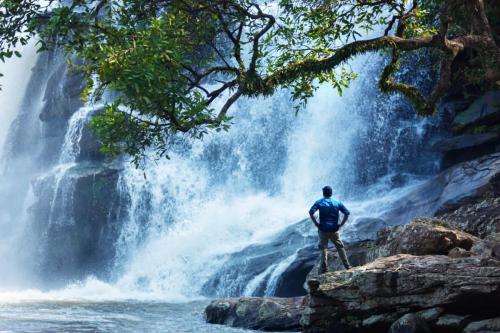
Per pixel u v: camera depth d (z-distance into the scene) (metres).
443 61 13.02
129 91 9.63
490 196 18.64
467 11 12.63
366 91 29.50
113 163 33.84
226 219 29.02
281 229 24.83
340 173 29.09
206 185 32.06
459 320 9.30
